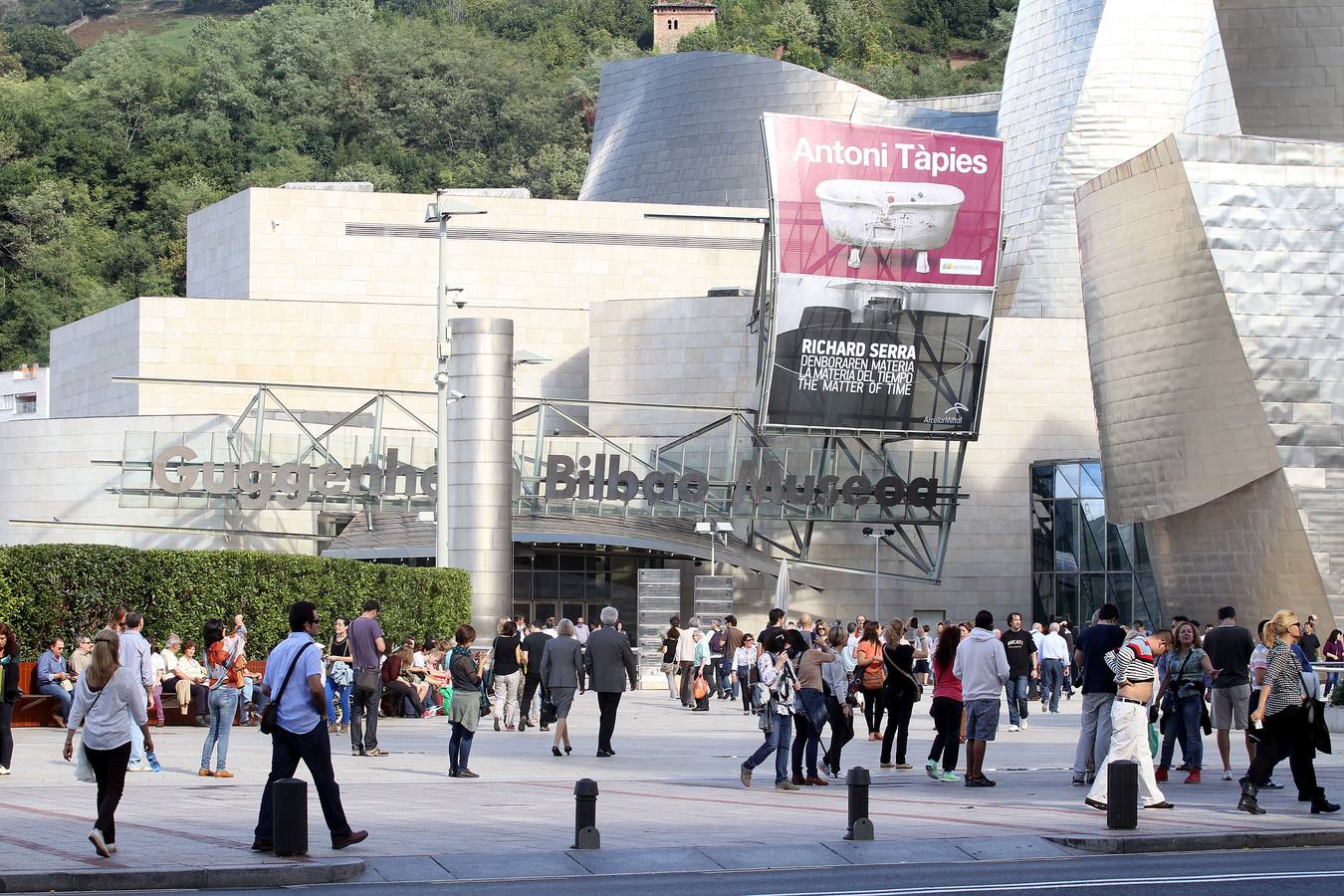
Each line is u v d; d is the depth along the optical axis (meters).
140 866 14.62
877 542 63.12
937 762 23.95
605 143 110.12
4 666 22.78
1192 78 80.81
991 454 68.06
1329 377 49.97
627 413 70.38
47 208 132.75
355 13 172.38
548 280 79.75
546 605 68.19
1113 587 65.69
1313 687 20.28
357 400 71.81
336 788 16.06
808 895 13.78
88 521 64.00
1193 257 50.12
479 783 22.83
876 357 57.66
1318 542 50.06
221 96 147.75
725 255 80.94
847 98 100.56
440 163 157.12
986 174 58.22
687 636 43.34
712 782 23.36
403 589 41.44
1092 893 13.86
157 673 31.97
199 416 64.00
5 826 17.20
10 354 127.06
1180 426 51.81
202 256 82.06
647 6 199.62
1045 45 83.56
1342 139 53.91
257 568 35.66
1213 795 21.78
